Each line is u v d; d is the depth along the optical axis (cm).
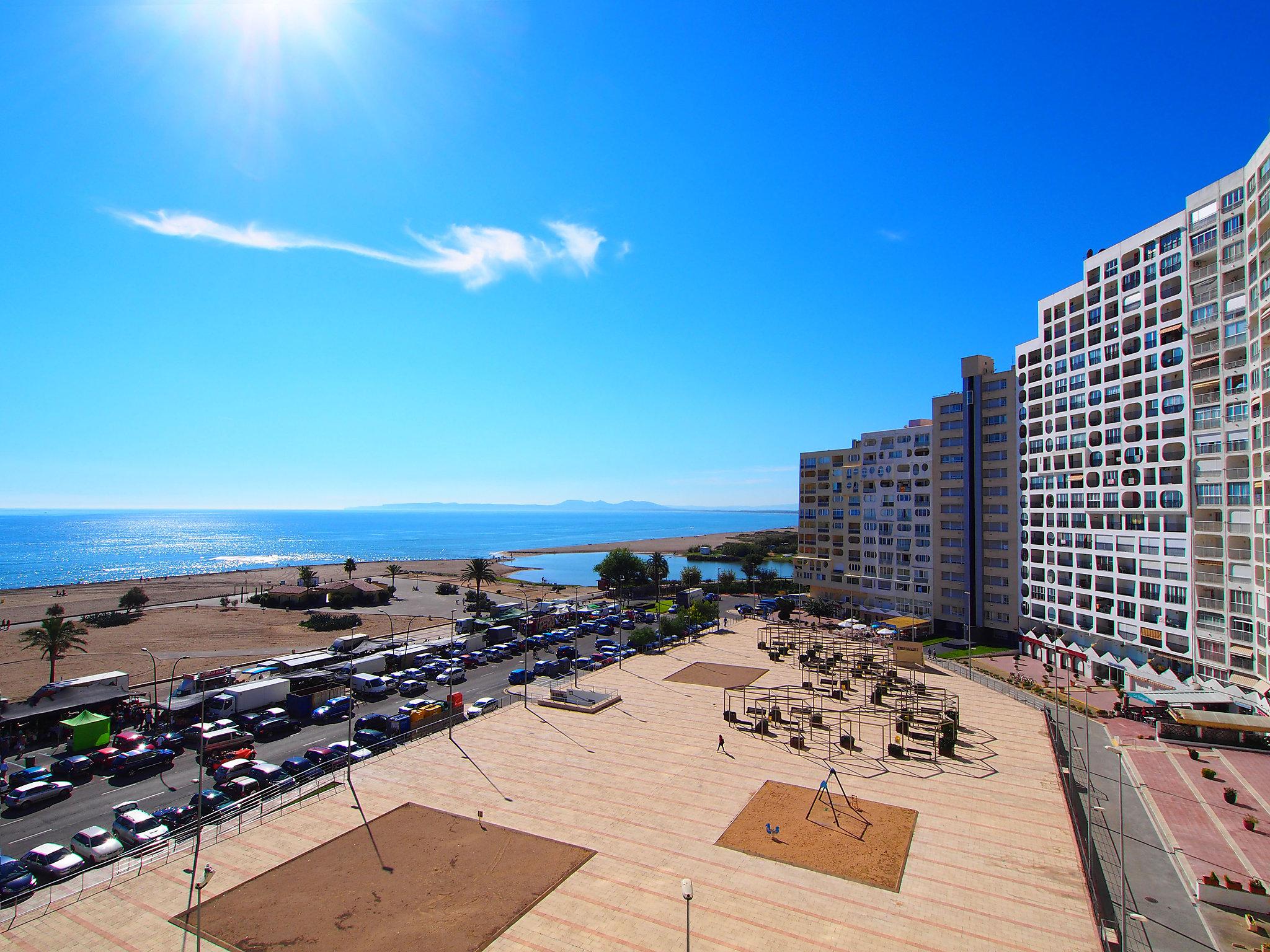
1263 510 5978
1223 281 6600
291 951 2859
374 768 4991
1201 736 5731
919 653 8431
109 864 3656
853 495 12356
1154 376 7381
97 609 14188
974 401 10450
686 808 4300
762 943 2912
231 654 9600
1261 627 5969
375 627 11838
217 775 4884
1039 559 9200
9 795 4466
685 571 16175
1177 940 3088
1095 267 8306
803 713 6259
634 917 3111
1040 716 6406
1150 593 7312
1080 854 3706
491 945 2903
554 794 4516
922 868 3550
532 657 9212
